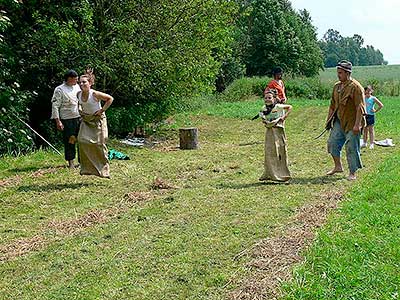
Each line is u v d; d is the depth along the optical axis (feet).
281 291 17.04
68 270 19.84
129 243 22.54
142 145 53.52
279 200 29.09
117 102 59.52
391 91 149.18
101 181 34.65
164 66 54.29
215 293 17.57
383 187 29.63
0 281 19.03
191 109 97.25
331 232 22.35
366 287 16.74
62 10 52.21
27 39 51.29
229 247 21.74
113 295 17.63
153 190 32.24
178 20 55.62
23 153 45.27
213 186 33.14
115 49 51.88
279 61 179.63
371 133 49.01
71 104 37.70
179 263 20.16
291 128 72.02
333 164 40.73
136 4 54.24
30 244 22.75
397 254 19.27
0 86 44.98
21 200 29.91
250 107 108.58
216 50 69.10
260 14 179.63
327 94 154.81
